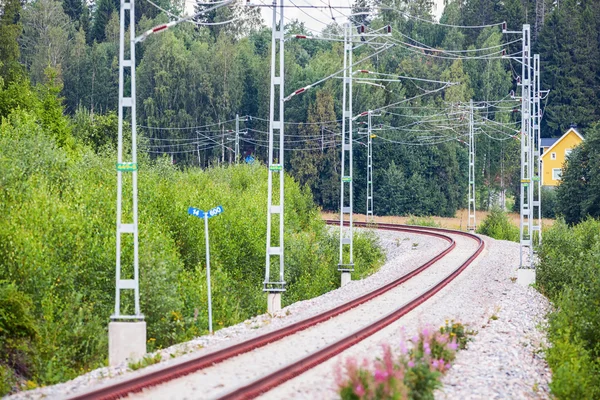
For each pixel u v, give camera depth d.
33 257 37.12
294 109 179.50
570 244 72.25
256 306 51.09
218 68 172.75
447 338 30.83
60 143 79.50
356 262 73.62
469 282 58.16
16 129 56.69
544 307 49.97
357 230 89.06
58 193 48.31
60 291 38.62
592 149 128.62
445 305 46.06
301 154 174.50
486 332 38.25
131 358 30.94
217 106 171.25
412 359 24.75
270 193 47.25
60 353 34.31
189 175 81.88
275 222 62.81
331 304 45.88
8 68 131.50
